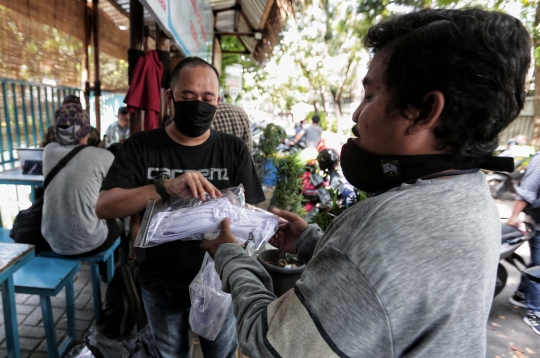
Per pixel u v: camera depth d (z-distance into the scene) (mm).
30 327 2764
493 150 721
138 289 2303
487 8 720
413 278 616
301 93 23094
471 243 643
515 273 4066
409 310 625
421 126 678
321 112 16141
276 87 23734
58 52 4641
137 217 2531
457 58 623
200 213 1271
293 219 1386
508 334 3000
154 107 3031
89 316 2945
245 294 829
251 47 11320
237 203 1383
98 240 2693
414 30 687
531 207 3121
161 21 2141
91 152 2709
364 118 764
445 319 637
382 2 7949
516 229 3188
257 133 8984
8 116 4281
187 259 1712
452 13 685
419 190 678
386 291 616
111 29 5871
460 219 650
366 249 633
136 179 1708
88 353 2043
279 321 697
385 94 727
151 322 1830
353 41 13320
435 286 622
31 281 2260
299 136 8742
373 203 678
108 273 3074
